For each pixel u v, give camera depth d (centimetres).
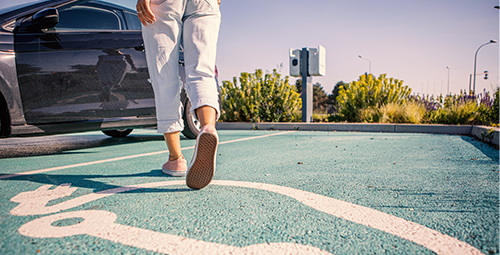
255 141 452
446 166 258
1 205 157
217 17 199
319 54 734
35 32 320
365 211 149
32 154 336
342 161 282
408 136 525
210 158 165
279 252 109
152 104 393
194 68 188
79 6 374
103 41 359
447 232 126
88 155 328
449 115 694
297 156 312
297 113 861
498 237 121
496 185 196
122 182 204
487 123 645
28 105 314
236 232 125
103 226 131
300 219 139
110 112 362
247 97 812
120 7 420
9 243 115
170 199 167
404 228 129
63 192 180
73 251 109
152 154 334
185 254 108
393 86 796
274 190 184
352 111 810
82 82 342
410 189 187
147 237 120
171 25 194
